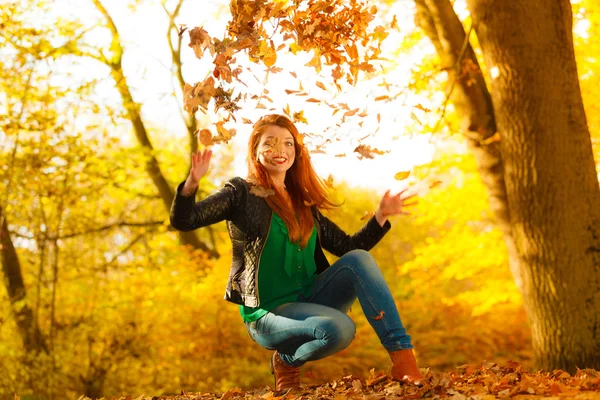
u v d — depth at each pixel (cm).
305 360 288
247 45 280
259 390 334
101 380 970
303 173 312
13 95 931
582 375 334
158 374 1013
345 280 288
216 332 1040
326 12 312
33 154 938
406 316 1266
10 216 977
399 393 260
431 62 780
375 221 318
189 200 268
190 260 1180
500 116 561
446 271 1083
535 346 555
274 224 290
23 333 955
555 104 538
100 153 1048
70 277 1001
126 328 995
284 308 283
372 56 331
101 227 1133
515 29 545
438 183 294
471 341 1226
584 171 538
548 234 533
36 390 917
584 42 802
